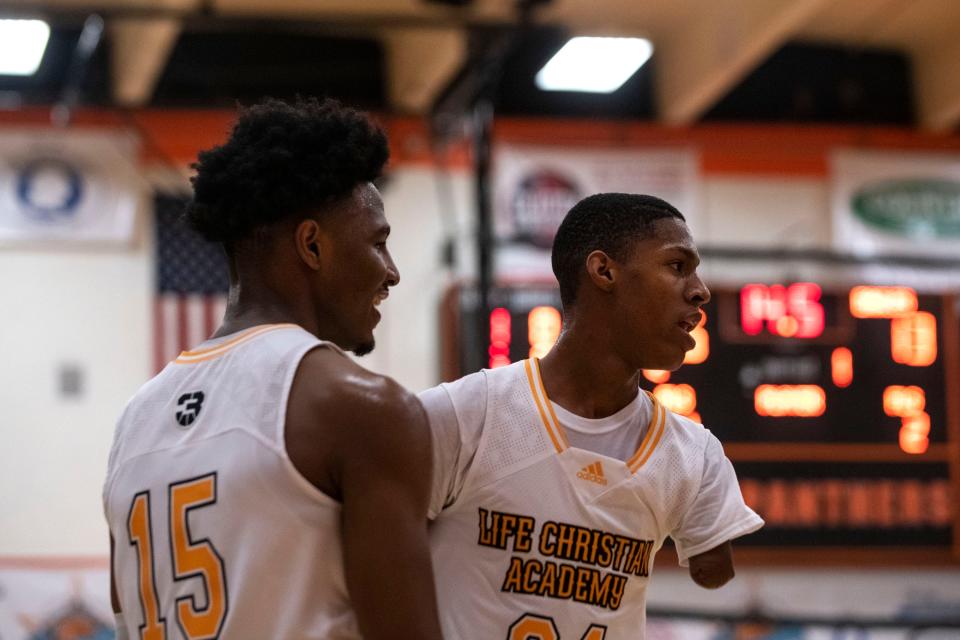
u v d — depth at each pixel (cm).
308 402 259
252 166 273
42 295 1360
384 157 287
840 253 1425
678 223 364
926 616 1248
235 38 1441
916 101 1560
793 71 1551
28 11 1130
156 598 265
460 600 344
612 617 350
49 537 1326
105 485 283
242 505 255
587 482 347
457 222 1459
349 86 1469
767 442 1280
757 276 1491
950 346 1316
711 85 1377
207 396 269
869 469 1292
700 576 380
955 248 1495
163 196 1402
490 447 347
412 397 267
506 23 1166
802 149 1531
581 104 1512
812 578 1295
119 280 1379
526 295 1222
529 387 356
